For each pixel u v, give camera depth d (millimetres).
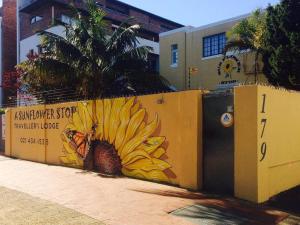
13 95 26891
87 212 7117
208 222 6406
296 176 9047
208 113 8406
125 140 10547
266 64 15258
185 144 8758
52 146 13875
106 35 18766
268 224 6301
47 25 26891
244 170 7660
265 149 7703
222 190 8141
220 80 20281
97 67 16828
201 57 21375
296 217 6668
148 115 9773
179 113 8922
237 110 7785
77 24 17734
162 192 8469
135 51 17531
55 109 13625
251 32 16953
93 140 11789
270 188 7938
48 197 8375
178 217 6695
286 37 14227
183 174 8828
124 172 10641
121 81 17844
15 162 14625
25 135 15633
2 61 31031
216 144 8250
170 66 23031
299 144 9219
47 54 17344
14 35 31781
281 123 8359
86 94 16781
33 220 6699
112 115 11016
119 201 7824
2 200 8156
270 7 14883
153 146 9641
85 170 11961
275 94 8109
